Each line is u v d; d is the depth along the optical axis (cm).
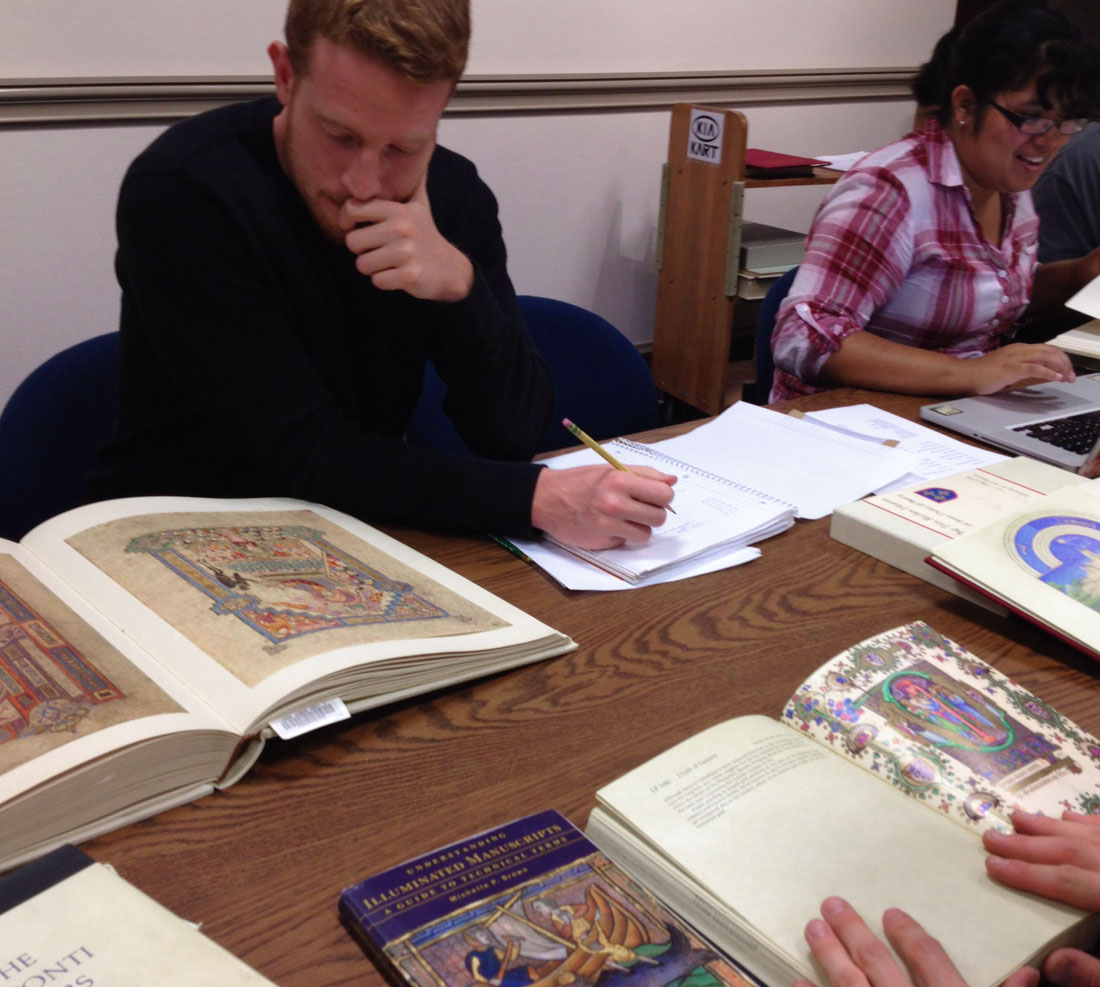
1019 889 58
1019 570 93
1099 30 279
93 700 66
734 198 267
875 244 169
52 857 54
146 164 107
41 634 73
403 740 74
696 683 82
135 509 96
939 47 169
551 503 102
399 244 109
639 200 314
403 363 135
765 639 89
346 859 62
